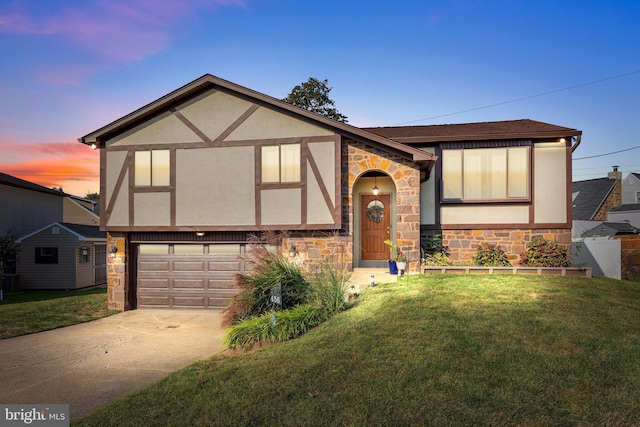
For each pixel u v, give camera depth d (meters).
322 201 10.09
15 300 14.86
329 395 4.14
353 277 9.90
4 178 19.77
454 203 11.14
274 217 10.32
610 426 3.43
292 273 8.23
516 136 10.73
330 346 5.53
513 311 6.44
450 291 7.79
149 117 10.98
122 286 11.25
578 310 6.53
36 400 4.90
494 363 4.64
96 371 6.02
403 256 9.88
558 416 3.59
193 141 10.77
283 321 6.58
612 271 13.50
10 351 7.25
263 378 4.73
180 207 10.77
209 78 10.42
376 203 12.20
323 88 23.81
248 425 3.69
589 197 33.72
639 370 4.42
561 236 10.83
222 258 11.23
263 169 10.44
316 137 10.20
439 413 3.68
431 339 5.40
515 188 10.95
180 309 11.40
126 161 11.03
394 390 4.14
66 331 8.91
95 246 21.02
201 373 5.19
